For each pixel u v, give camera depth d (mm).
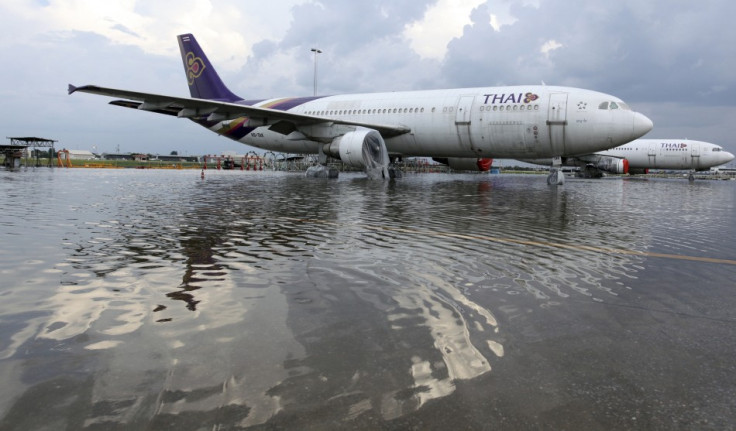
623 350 2221
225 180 18703
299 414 1628
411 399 1740
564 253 4656
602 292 3227
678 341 2348
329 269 3771
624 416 1656
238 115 17797
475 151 19125
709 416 1669
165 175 23969
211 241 5004
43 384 1797
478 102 18312
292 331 2379
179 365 1975
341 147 18438
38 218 6652
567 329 2484
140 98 15789
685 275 3773
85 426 1530
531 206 9727
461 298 3018
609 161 35219
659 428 1587
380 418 1611
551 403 1731
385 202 9812
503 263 4129
